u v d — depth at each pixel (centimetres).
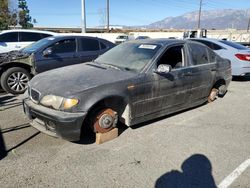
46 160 356
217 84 635
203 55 564
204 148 407
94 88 376
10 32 971
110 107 407
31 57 671
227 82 657
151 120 510
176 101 498
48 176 321
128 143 412
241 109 608
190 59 524
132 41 540
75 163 351
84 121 395
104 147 396
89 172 332
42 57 686
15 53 716
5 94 682
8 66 670
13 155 366
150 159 368
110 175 328
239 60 891
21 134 432
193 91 533
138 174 332
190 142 425
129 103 416
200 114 561
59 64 716
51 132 376
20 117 511
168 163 360
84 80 392
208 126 495
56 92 371
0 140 410
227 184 320
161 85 455
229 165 361
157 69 441
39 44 736
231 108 612
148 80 434
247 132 473
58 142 407
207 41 962
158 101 460
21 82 685
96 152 381
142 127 475
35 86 403
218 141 433
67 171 333
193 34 2717
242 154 393
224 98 702
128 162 358
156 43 490
